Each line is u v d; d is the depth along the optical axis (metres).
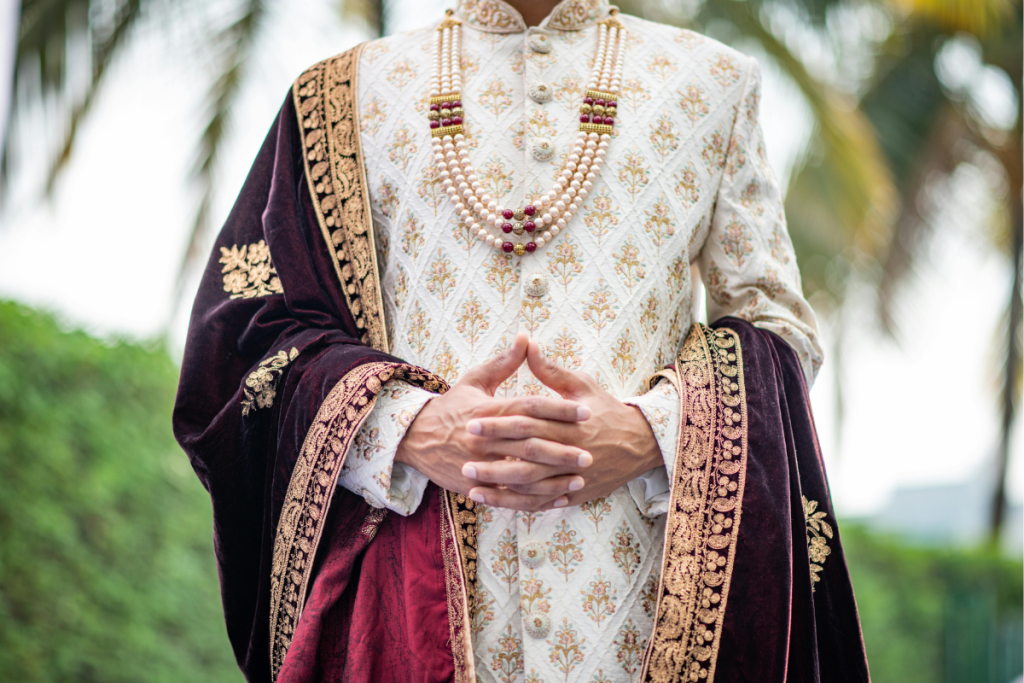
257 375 1.51
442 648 1.37
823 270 8.02
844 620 1.46
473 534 1.43
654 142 1.57
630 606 1.40
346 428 1.42
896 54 9.02
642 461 1.39
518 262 1.50
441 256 1.53
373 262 1.60
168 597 4.95
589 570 1.40
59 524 4.58
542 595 1.39
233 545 1.57
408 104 1.62
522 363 1.45
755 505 1.38
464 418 1.33
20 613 4.38
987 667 9.77
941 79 9.16
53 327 4.92
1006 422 10.32
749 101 1.68
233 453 1.53
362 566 1.43
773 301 1.62
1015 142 9.33
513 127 1.57
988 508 10.73
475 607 1.41
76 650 4.49
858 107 8.75
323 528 1.43
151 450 5.12
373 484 1.41
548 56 1.61
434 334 1.51
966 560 9.85
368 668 1.36
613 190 1.53
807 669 1.38
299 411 1.47
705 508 1.38
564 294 1.48
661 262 1.53
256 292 1.60
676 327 1.57
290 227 1.63
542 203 1.50
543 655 1.37
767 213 1.66
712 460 1.40
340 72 1.72
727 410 1.43
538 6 1.66
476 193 1.52
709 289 1.66
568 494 1.35
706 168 1.61
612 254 1.50
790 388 1.53
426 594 1.40
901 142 8.95
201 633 5.07
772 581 1.35
